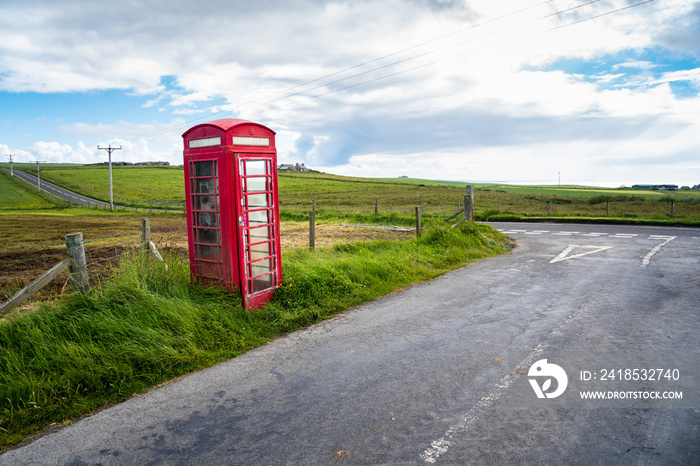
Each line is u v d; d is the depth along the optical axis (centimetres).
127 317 564
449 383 457
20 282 952
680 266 1067
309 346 582
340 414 402
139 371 495
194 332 575
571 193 9088
